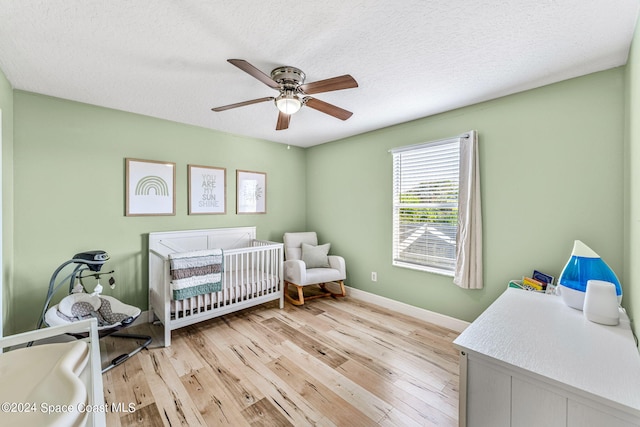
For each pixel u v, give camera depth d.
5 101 2.03
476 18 1.41
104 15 1.38
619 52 1.71
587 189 2.02
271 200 4.11
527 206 2.29
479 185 2.53
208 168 3.41
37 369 0.95
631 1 1.28
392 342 2.50
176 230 3.17
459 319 2.73
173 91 2.31
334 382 1.93
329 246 4.01
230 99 2.48
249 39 1.59
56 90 2.29
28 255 2.32
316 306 3.44
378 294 3.49
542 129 2.21
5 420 0.70
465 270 2.55
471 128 2.61
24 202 2.29
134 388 1.87
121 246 2.80
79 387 0.77
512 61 1.83
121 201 2.79
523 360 1.04
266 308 3.38
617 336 1.24
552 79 2.09
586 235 2.03
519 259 2.35
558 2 1.29
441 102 2.54
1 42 1.60
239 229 3.68
